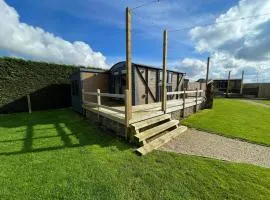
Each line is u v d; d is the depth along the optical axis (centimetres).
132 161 378
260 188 285
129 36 488
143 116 573
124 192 268
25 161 362
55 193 260
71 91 1098
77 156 394
